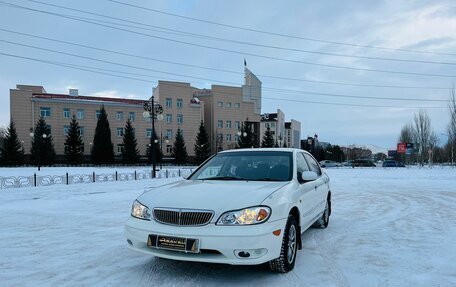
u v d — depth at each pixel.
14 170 40.53
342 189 16.34
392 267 4.82
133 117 67.75
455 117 54.34
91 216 8.90
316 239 6.41
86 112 63.38
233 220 4.04
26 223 7.98
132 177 27.20
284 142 104.19
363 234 6.81
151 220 4.35
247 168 5.64
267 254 4.07
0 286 4.17
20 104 58.00
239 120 80.56
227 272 4.57
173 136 71.25
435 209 10.03
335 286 4.12
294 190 5.01
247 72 89.25
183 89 72.56
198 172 5.95
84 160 62.41
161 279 4.34
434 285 4.16
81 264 4.97
